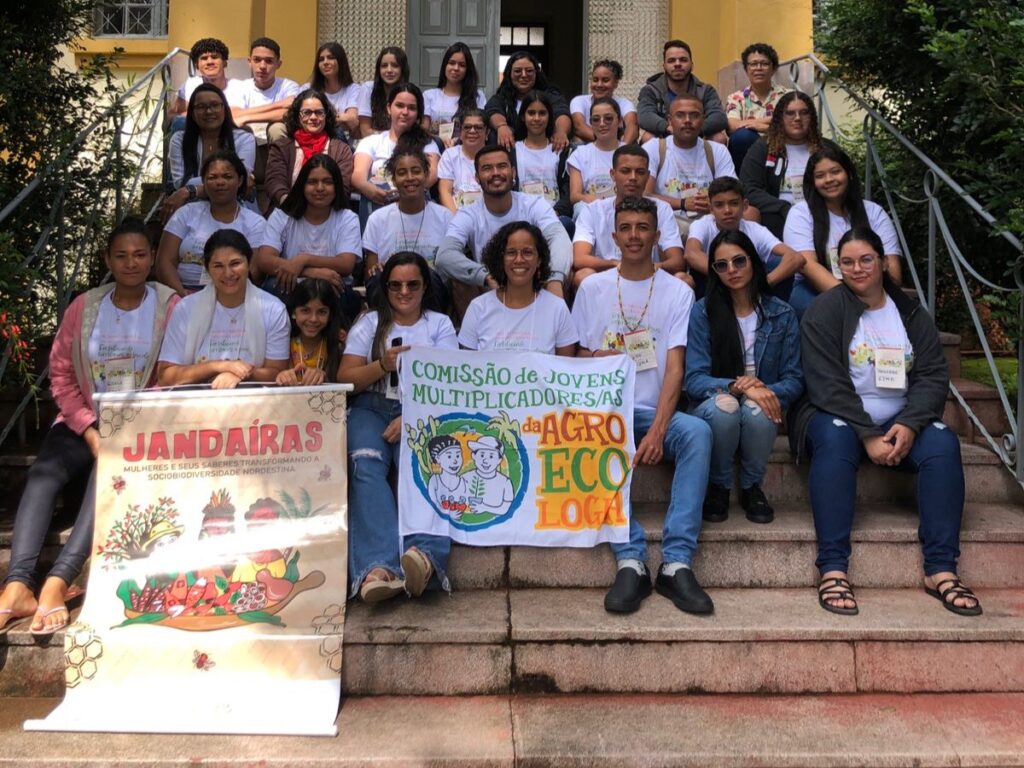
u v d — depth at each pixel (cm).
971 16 392
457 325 459
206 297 375
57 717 282
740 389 361
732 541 345
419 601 330
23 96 414
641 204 384
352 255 467
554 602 329
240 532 321
